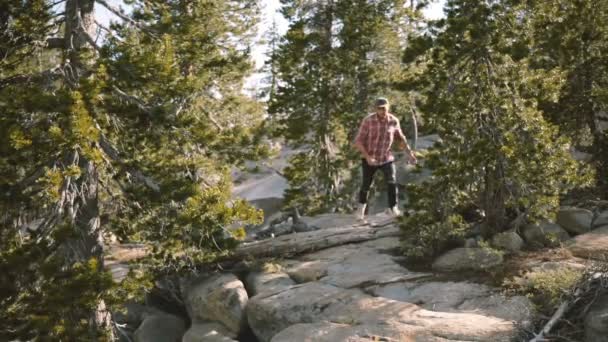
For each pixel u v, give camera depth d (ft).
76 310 31.09
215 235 37.96
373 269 32.86
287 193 78.43
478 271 30.12
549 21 38.58
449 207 33.55
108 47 36.99
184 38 43.86
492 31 32.81
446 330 24.20
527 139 32.42
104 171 37.83
